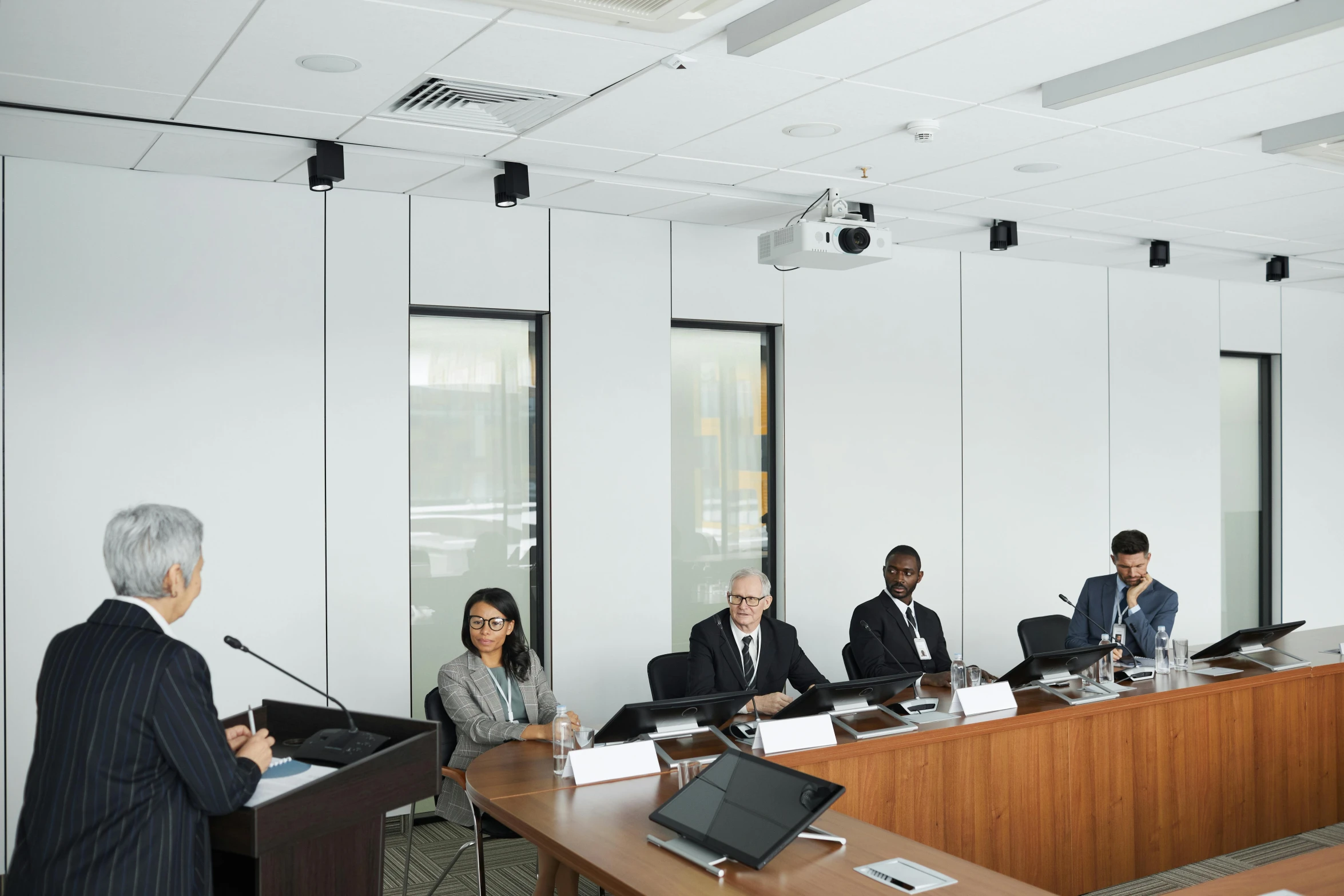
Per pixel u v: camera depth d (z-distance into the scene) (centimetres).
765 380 646
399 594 523
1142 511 777
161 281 472
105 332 461
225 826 219
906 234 637
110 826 206
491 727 390
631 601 584
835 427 651
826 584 646
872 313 664
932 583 684
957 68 359
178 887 212
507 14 311
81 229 457
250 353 491
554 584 564
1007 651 713
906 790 393
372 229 518
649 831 283
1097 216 600
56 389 452
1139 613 539
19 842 215
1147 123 423
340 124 413
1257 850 494
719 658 462
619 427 581
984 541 705
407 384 527
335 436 509
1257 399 867
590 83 371
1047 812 432
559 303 564
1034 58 350
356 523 513
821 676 488
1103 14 316
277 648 494
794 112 405
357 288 515
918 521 680
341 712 272
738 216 581
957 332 696
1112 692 458
